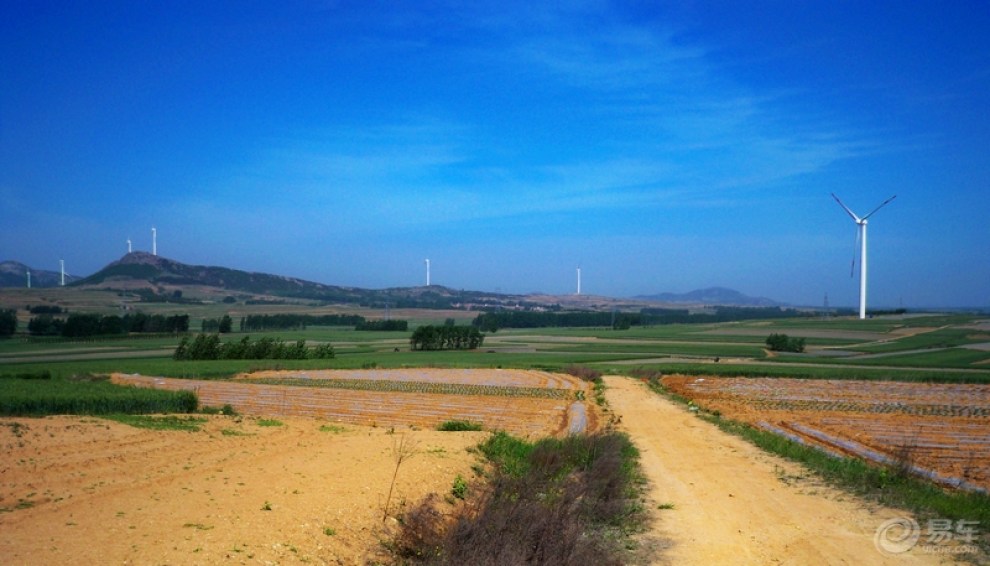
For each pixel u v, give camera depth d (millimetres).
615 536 13242
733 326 184500
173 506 11852
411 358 90000
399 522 12695
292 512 12125
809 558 11711
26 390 31688
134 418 24453
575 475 16391
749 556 11938
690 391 55500
